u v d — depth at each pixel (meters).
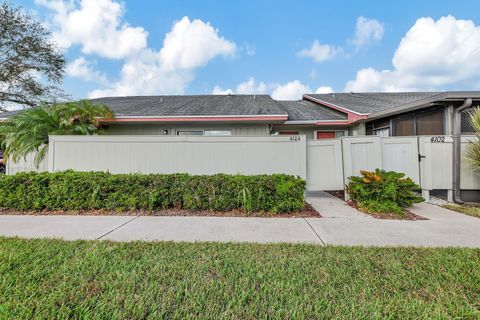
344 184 6.09
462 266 2.54
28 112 7.31
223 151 6.30
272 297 2.03
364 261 2.67
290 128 10.49
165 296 2.04
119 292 2.09
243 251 2.96
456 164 5.90
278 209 4.82
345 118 9.82
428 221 4.32
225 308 1.89
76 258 2.73
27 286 2.16
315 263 2.63
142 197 4.92
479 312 1.84
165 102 11.30
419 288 2.16
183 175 5.18
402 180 5.17
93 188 4.98
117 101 12.07
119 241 3.30
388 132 8.67
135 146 6.37
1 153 10.83
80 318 1.78
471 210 5.07
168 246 3.11
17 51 10.66
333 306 1.92
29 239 3.35
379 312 1.84
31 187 4.99
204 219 4.46
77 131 7.44
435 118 6.82
